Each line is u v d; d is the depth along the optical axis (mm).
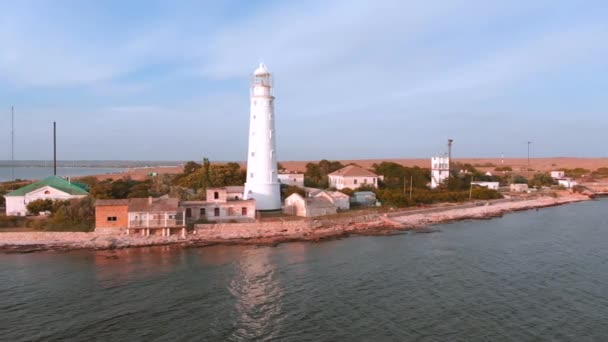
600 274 43375
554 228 69812
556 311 33969
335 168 127312
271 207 72000
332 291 38438
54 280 41531
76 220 59500
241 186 87500
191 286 39812
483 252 52531
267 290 38781
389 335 30016
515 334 30109
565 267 45875
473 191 100562
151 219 57281
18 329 31016
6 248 53281
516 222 76438
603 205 103875
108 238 55562
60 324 31812
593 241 58969
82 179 110188
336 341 29203
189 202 64312
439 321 32219
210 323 32000
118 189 76688
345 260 48750
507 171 191125
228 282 40969
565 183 137125
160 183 89875
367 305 35250
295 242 57938
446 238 61250
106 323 31953
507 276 42781
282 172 116250
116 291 38469
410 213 78500
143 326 31469
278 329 31000
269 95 71375
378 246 55875
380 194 87625
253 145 71625
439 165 114812
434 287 39531
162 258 49562
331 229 65438
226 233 60062
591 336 29781
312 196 73375
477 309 34406
